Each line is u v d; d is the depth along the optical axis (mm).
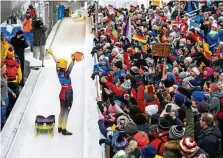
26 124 12164
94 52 17484
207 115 7387
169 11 27219
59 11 34406
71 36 26328
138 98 9281
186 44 15289
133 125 7277
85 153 9625
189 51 14445
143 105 9188
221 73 10781
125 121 7660
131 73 11820
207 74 11633
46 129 11414
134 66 12156
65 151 10836
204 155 6160
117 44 15906
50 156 10625
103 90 10758
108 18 22828
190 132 7402
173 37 17141
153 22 20891
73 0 34938
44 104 13898
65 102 11297
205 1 26531
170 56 14117
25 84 14820
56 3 36062
